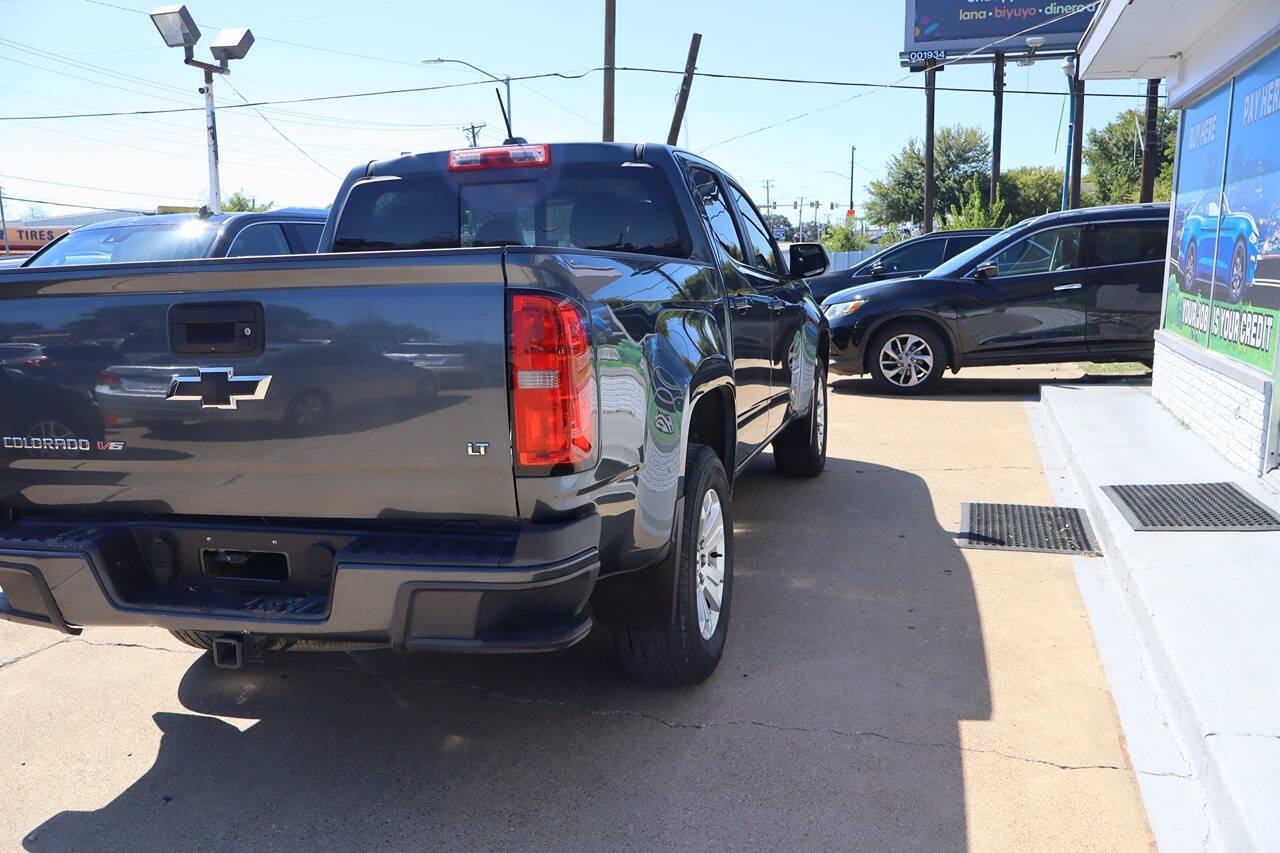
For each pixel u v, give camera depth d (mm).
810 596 4684
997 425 8906
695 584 3549
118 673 4016
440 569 2658
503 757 3305
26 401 2994
